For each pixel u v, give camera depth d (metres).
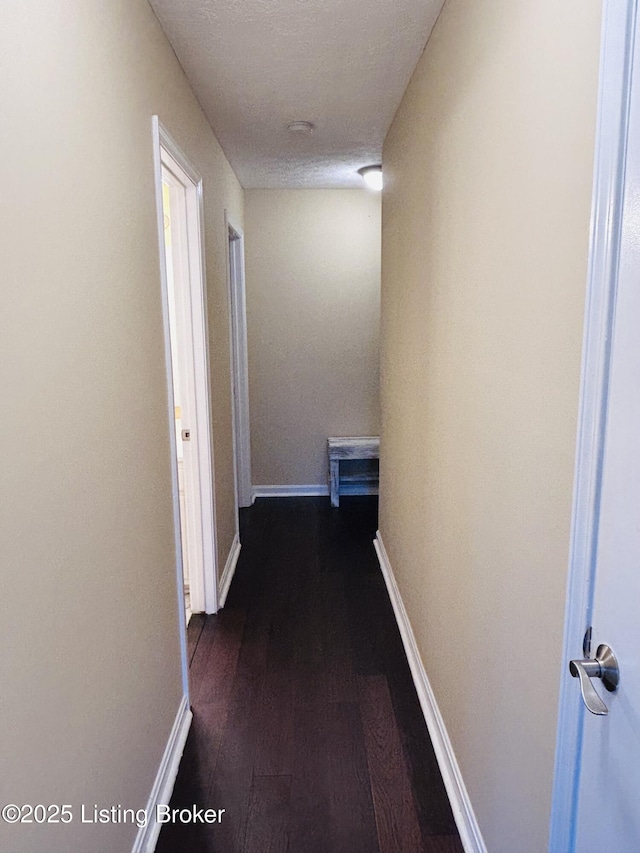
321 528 4.01
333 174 3.81
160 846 1.56
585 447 0.84
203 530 2.75
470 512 1.50
